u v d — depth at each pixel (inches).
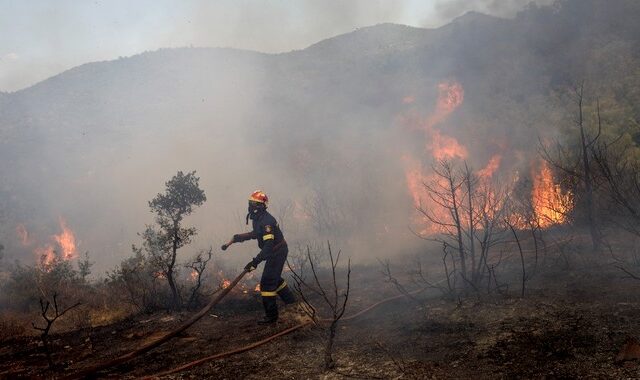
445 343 159.9
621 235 261.4
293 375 151.9
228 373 160.1
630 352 127.1
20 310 336.8
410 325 183.0
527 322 165.3
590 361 130.3
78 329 253.3
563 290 191.6
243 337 199.5
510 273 233.5
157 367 173.9
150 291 287.1
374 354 159.5
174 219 270.1
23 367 191.2
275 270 216.7
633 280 189.8
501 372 132.3
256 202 221.3
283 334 190.7
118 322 257.8
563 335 149.6
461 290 215.6
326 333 187.0
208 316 242.8
